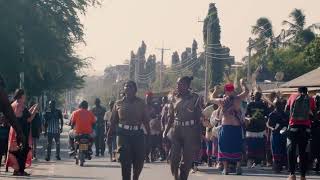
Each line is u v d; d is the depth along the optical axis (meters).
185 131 15.55
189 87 15.84
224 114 20.59
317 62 58.88
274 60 86.56
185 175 15.61
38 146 42.62
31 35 46.47
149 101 27.78
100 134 31.78
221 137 20.72
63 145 46.56
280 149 21.80
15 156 20.19
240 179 19.47
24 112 20.44
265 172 21.92
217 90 21.09
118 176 20.28
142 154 14.73
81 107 25.00
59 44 50.09
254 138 23.12
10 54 45.03
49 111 28.39
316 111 21.30
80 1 53.25
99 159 29.05
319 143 21.72
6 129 20.91
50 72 52.75
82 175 20.59
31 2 45.78
